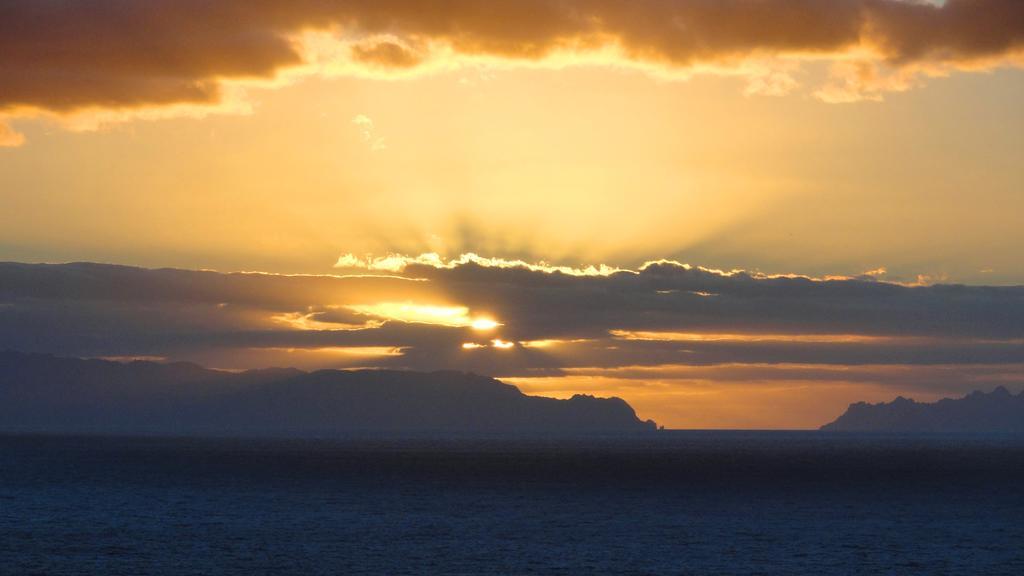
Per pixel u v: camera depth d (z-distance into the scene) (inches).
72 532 5039.4
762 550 4645.7
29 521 5452.8
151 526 5295.3
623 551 4596.5
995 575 4099.4
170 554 4421.8
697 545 4773.6
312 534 5049.2
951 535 5137.8
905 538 5019.7
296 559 4325.8
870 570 4190.5
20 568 4087.1
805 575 4084.6
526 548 4653.1
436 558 4379.9
